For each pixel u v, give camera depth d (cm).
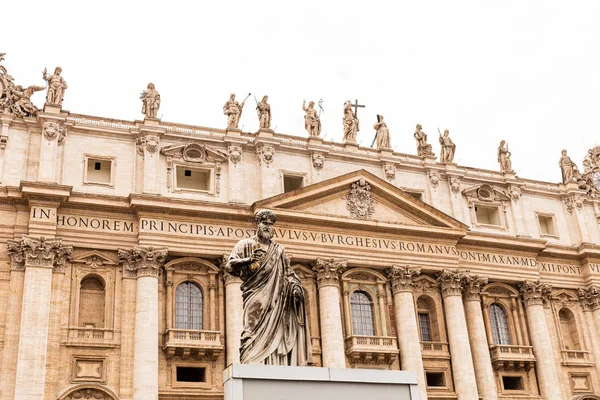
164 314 4366
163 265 4456
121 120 4691
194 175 4828
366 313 4912
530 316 5381
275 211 4675
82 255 4294
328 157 5175
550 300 5541
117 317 4250
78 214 4353
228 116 4966
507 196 5669
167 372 4244
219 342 4347
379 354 4700
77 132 4559
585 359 5462
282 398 1317
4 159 4341
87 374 4078
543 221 5850
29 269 4081
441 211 5178
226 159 4831
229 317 4406
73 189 4412
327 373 1363
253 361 1422
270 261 1502
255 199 4834
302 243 4762
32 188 4178
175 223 4509
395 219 5106
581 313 5641
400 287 4941
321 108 5344
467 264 5288
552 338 5400
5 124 4416
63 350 4075
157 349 4191
